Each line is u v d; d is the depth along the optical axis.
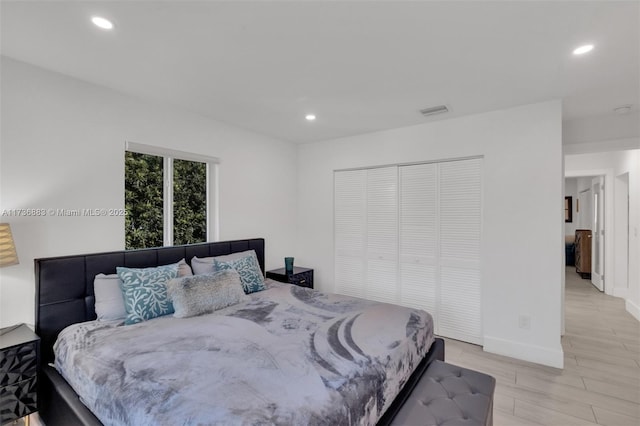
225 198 3.48
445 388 1.67
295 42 1.85
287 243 4.34
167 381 1.37
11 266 2.02
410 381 1.85
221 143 3.42
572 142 3.32
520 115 2.89
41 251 2.17
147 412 1.21
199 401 1.23
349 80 2.37
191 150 3.11
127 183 2.73
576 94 2.62
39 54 2.00
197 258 2.94
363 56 2.01
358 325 2.03
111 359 1.60
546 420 2.03
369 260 3.93
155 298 2.22
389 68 2.18
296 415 1.16
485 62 2.08
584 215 7.47
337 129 3.70
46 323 2.10
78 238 2.35
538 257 2.81
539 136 2.81
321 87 2.50
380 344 1.77
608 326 3.70
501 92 2.58
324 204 4.27
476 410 1.49
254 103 2.86
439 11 1.56
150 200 2.91
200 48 1.93
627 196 4.83
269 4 1.51
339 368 1.49
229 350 1.66
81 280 2.27
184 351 1.65
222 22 1.66
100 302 2.20
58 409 1.68
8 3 1.49
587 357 2.90
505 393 2.33
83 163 2.38
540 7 1.52
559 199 2.72
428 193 3.51
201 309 2.26
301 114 3.16
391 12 1.57
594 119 3.22
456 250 3.33
